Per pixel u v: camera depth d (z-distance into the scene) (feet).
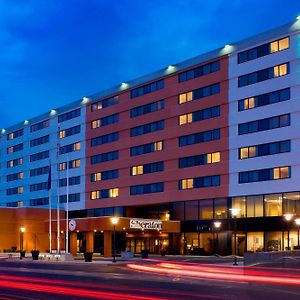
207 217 256.73
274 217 227.81
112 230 242.99
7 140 425.69
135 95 304.91
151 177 288.30
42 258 226.58
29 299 70.95
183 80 276.21
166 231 261.85
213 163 256.93
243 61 248.32
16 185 407.23
